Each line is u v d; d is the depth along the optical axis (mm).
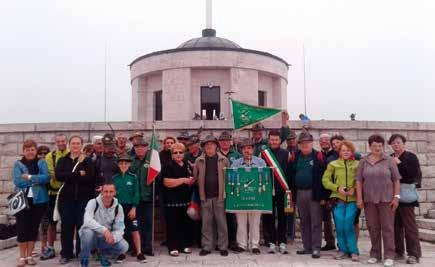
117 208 7688
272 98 22828
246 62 21062
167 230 8922
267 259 8289
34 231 8078
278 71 22547
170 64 20906
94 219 7527
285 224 9086
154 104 22062
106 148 8648
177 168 9000
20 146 12508
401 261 8117
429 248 9594
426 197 12891
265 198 8789
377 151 7977
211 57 20688
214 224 9547
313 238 8555
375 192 7879
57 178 8141
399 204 8117
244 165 8914
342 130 12578
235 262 8031
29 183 8016
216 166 8938
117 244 7625
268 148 9266
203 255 8727
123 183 8461
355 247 8227
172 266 7762
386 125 12820
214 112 21062
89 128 12570
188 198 9078
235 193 8820
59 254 9250
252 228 8977
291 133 10172
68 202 8211
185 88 20625
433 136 13258
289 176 9109
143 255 8320
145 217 8883
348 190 8289
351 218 8266
